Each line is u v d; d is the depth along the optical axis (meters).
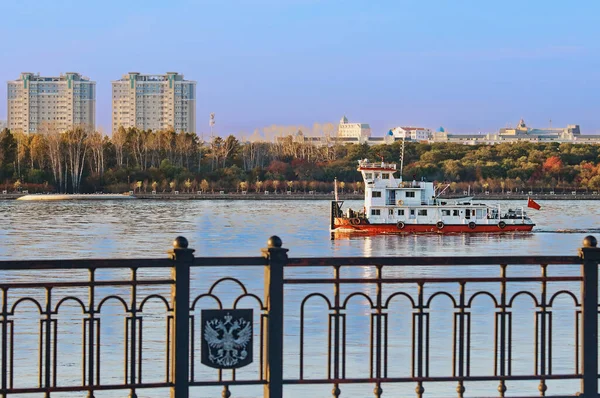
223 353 14.18
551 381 26.39
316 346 30.88
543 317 15.40
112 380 26.22
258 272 51.97
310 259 14.23
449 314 36.84
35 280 48.84
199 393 25.00
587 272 14.70
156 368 27.70
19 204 169.12
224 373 27.42
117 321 35.25
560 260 14.83
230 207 164.88
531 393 25.14
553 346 30.67
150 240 86.06
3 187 195.00
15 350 29.98
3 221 115.00
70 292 43.78
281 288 14.10
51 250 75.00
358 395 24.81
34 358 28.97
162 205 171.00
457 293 43.66
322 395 24.77
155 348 30.50
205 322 14.16
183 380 13.95
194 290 44.62
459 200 98.25
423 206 95.31
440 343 31.11
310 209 158.00
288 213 142.62
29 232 95.69
